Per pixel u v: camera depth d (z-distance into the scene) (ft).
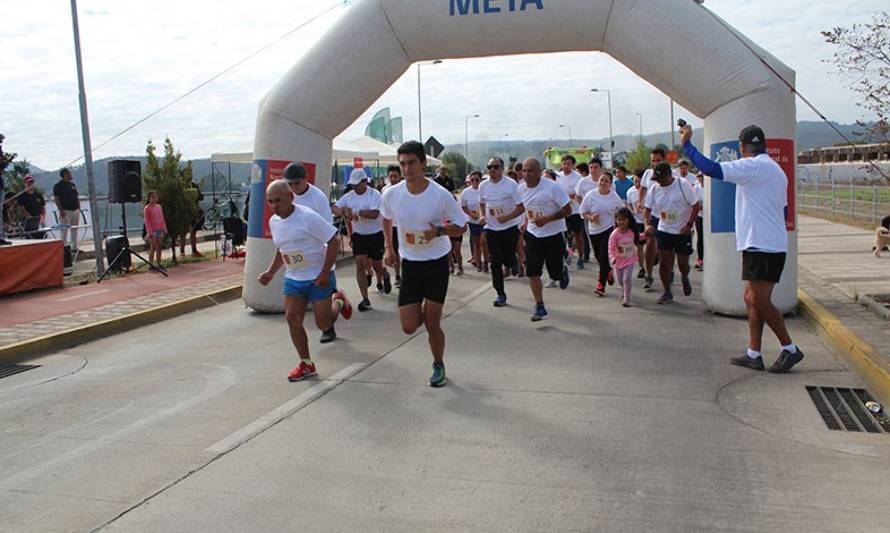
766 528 11.51
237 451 15.53
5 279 37.47
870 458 14.24
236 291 38.73
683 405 17.62
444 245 19.65
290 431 16.63
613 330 26.09
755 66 25.66
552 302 32.27
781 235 19.51
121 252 46.57
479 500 12.77
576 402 18.06
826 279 34.27
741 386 19.06
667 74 26.96
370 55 29.71
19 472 14.99
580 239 44.39
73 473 14.78
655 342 24.09
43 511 13.05
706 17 26.11
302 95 30.12
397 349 24.23
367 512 12.47
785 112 25.77
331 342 25.58
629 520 11.88
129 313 31.89
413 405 18.19
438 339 19.62
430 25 28.78
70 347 27.73
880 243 42.83
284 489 13.53
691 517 11.93
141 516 12.66
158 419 18.02
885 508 12.10
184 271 47.70
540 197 27.84
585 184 43.21
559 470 13.96
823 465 13.93
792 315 27.40
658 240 31.01
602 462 14.28
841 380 19.43
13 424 18.30
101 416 18.57
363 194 31.53
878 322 23.99
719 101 26.16
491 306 31.76
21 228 52.54
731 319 27.45
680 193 30.12
